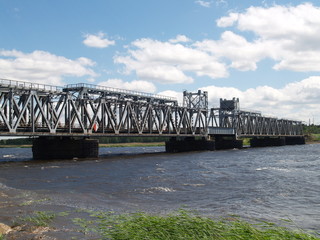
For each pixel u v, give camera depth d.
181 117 92.81
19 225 15.33
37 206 20.06
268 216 19.05
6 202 21.39
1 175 37.12
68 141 62.94
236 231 11.58
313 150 103.06
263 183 32.16
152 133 82.06
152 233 11.57
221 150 106.56
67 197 23.69
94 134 64.06
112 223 14.91
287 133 164.50
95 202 22.05
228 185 30.84
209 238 11.06
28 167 45.69
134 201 22.94
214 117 119.12
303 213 20.02
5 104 49.31
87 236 13.38
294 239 10.84
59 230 14.36
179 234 11.41
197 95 107.81
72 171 41.38
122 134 69.88
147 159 63.72
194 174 39.25
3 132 48.28
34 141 62.16
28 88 51.94
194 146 101.50
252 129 129.00
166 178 35.44
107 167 46.75
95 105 70.50
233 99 119.44
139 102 76.31
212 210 20.39
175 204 22.11
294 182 32.78
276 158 67.50
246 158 67.81
